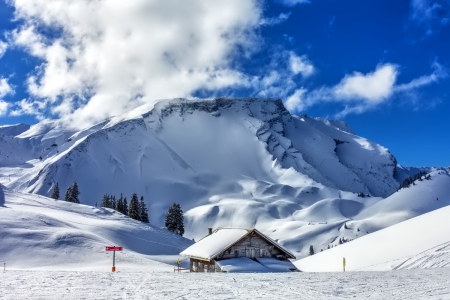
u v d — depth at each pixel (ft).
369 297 51.31
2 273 75.72
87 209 330.95
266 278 74.23
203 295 51.57
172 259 228.84
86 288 56.13
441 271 86.74
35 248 177.06
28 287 55.88
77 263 167.53
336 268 154.71
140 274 80.69
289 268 114.93
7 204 295.28
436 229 159.74
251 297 50.55
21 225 201.26
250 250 120.16
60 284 59.82
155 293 52.70
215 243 119.55
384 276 77.20
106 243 201.67
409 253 141.79
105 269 152.97
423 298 49.98
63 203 341.62
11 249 173.37
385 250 157.89
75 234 198.29
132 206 395.96
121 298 48.16
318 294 53.88
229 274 83.66
